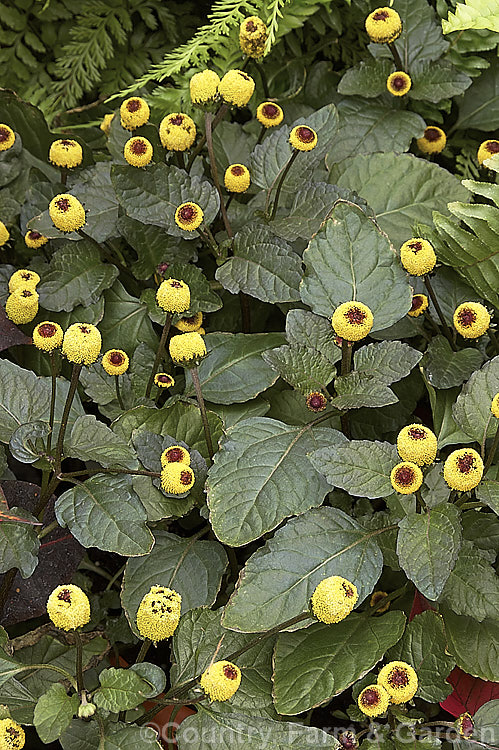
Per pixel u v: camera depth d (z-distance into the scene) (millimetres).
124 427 740
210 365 774
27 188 847
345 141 845
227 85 747
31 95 954
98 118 941
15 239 849
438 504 711
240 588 697
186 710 731
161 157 806
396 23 810
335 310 717
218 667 649
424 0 850
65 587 649
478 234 758
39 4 938
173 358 709
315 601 657
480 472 675
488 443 746
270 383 767
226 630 707
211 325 828
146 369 782
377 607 729
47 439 719
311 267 753
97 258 802
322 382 740
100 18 938
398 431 805
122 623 757
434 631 703
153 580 731
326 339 742
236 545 705
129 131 808
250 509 712
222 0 854
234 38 871
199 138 857
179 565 736
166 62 861
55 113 930
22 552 704
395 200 821
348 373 738
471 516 744
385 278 750
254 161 798
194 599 729
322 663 700
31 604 742
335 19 889
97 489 708
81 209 728
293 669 701
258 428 736
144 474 712
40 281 792
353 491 703
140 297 802
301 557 705
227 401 763
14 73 954
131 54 952
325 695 689
